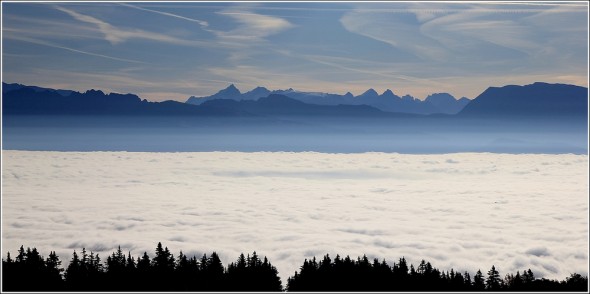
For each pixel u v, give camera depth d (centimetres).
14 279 7012
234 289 7038
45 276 7231
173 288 7188
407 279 7531
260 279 7375
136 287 7006
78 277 7262
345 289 7312
